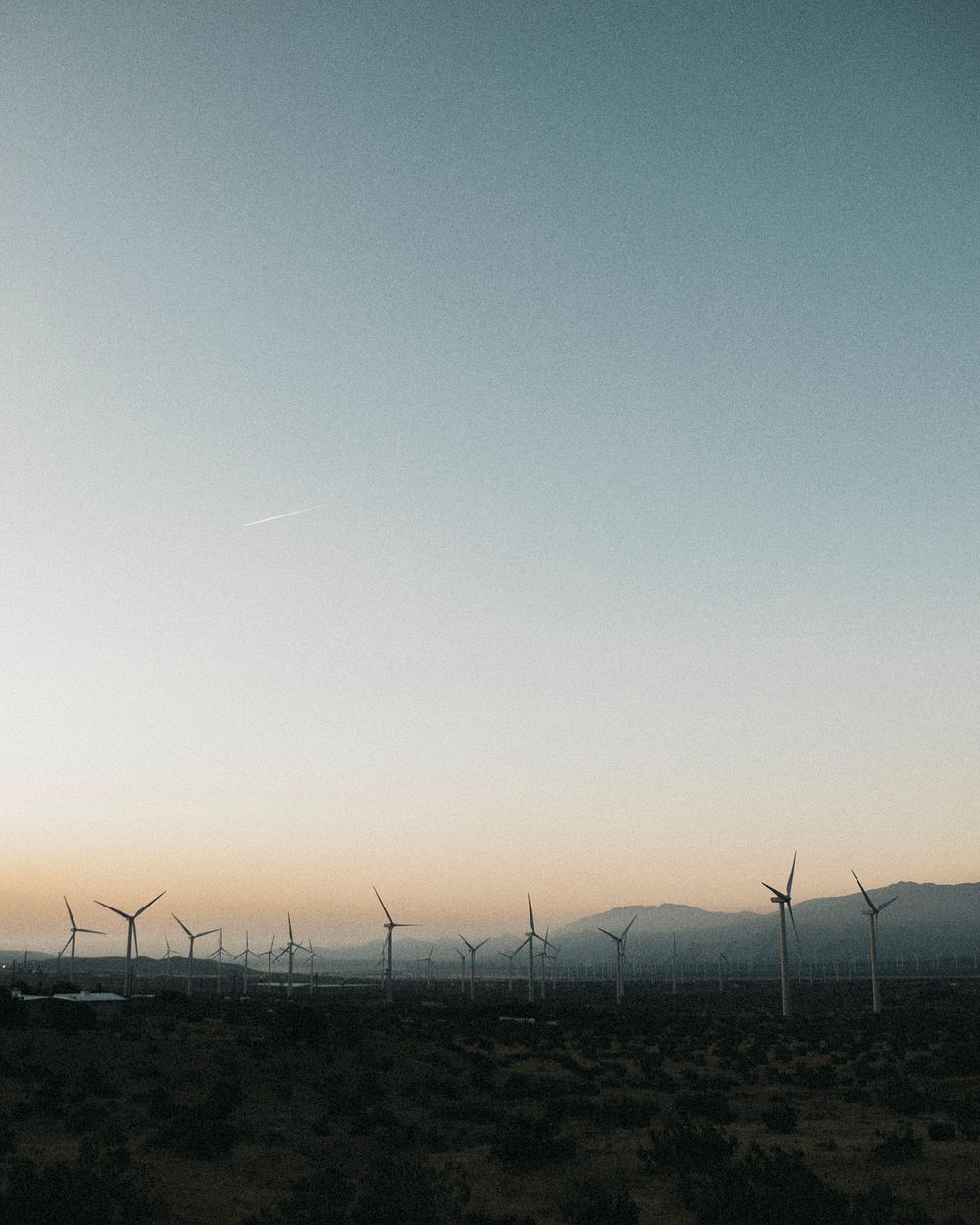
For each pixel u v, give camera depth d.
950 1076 80.00
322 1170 46.09
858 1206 37.53
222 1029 91.19
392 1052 85.00
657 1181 44.97
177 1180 42.25
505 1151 48.91
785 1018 153.75
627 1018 147.38
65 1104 56.38
